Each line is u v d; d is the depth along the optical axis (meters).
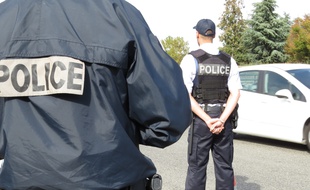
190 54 3.89
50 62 1.60
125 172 1.63
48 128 1.58
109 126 1.60
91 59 1.61
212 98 3.82
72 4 1.70
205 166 3.90
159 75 1.68
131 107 1.70
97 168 1.56
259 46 41.91
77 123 1.57
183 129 1.72
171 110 1.67
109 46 1.63
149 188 1.86
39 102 1.60
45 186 1.53
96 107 1.61
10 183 1.58
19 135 1.58
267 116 7.87
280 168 6.43
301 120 7.36
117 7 1.72
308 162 6.81
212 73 3.81
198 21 3.98
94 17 1.68
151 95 1.64
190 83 3.80
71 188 1.52
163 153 7.53
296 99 7.52
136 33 1.69
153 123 1.69
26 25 1.68
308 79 7.72
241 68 8.81
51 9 1.69
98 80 1.61
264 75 8.22
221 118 3.77
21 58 1.63
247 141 8.68
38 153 1.54
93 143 1.57
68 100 1.59
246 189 5.35
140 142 1.83
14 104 1.64
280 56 41.19
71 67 1.58
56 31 1.64
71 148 1.54
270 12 41.91
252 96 8.20
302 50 32.62
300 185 5.53
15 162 1.57
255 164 6.69
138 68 1.65
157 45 1.74
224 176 3.86
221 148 3.86
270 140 8.76
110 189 1.57
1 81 1.64
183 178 5.80
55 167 1.52
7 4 1.81
